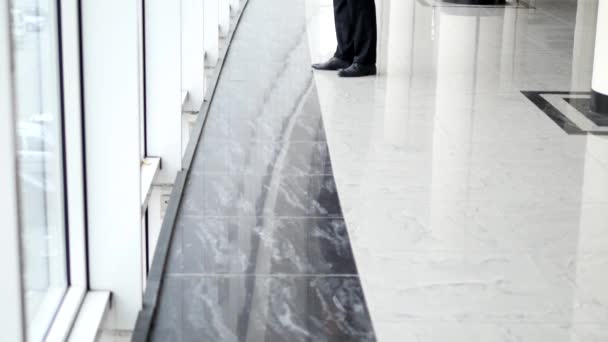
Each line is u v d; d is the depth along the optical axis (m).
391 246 4.06
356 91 6.85
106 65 3.03
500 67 7.78
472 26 9.60
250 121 5.99
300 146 5.50
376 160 5.26
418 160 5.27
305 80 7.16
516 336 3.29
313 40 8.75
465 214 4.45
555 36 9.22
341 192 4.73
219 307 3.45
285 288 3.63
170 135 4.70
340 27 7.41
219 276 3.73
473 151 5.46
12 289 1.86
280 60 7.85
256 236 4.16
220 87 6.83
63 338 2.65
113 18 3.00
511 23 9.84
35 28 2.60
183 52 5.99
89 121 3.06
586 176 5.05
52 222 2.84
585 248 4.07
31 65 2.54
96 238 3.14
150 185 4.02
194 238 4.11
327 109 6.33
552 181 4.95
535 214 4.47
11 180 1.79
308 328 3.31
